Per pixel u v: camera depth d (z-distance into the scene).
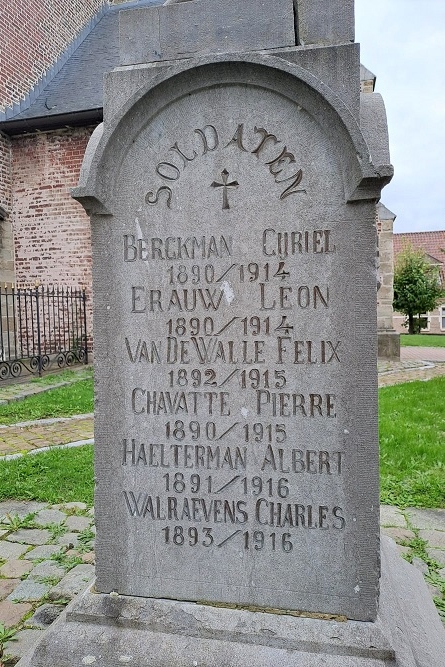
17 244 12.25
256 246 2.25
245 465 2.29
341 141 2.11
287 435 2.25
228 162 2.25
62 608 2.71
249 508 2.29
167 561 2.37
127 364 2.38
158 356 2.35
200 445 2.33
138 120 2.29
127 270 2.36
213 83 2.22
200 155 2.28
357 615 2.19
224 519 2.32
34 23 12.79
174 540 2.36
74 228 11.89
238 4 2.29
